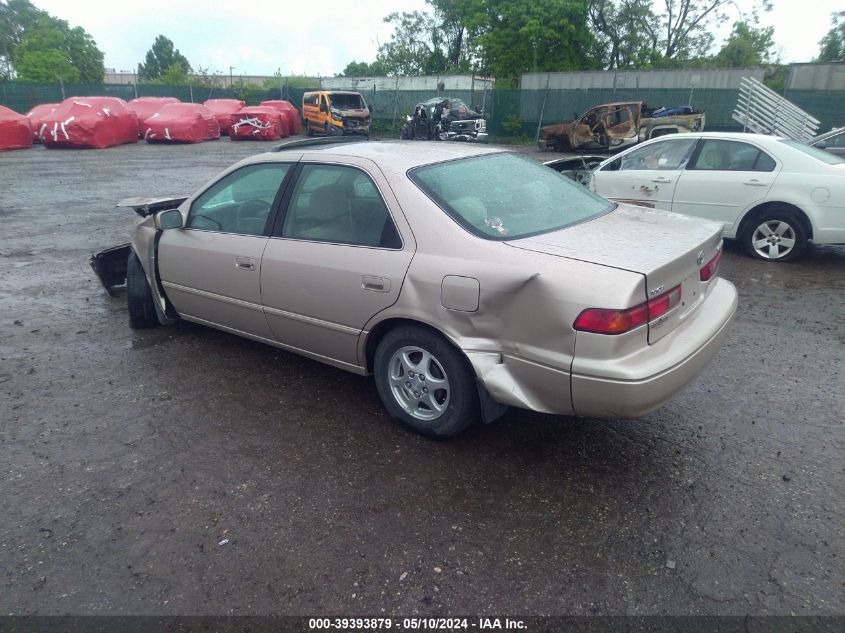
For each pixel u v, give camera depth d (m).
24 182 14.54
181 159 20.12
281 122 30.44
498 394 3.01
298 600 2.38
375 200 3.46
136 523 2.83
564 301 2.74
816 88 23.80
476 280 2.97
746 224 7.29
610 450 3.37
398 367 3.52
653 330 2.83
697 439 3.46
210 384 4.23
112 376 4.36
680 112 21.25
